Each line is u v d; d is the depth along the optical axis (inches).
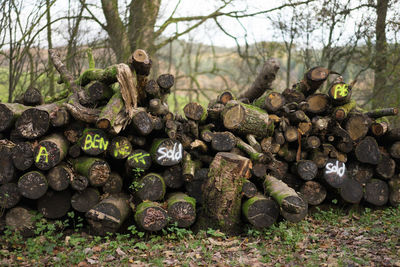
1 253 168.6
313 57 458.6
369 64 450.9
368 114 260.2
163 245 178.2
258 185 220.7
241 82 696.4
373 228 202.2
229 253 171.3
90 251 168.9
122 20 418.9
